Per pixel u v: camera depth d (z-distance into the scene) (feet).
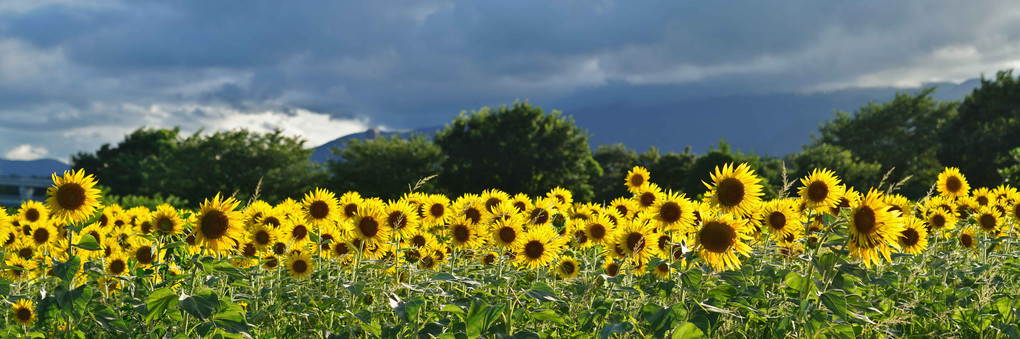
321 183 180.75
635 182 27.37
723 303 13.52
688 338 10.41
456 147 185.88
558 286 17.34
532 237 17.79
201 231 13.96
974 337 15.47
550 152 186.19
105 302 14.05
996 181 150.92
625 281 16.07
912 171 184.14
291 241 15.40
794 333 11.96
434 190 184.96
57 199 14.17
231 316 11.54
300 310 14.35
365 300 15.38
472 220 19.62
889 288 16.71
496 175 182.39
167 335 12.43
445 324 12.97
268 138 172.45
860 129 255.70
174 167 172.24
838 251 12.23
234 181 167.32
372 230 15.88
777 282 15.10
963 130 171.42
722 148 184.14
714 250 13.21
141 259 16.34
